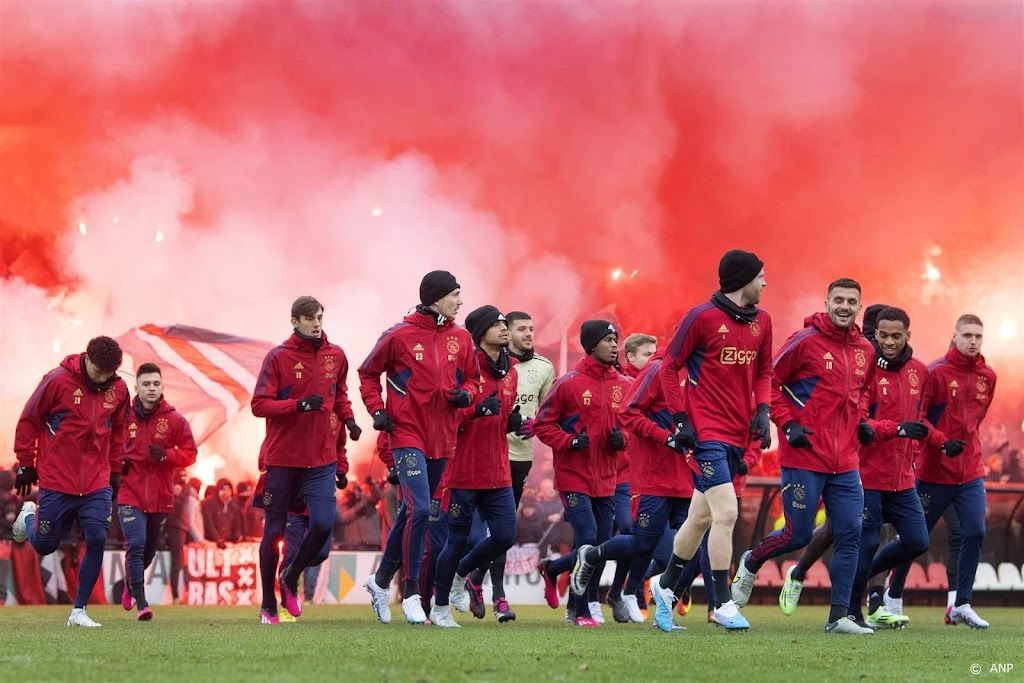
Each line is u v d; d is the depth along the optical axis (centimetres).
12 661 1286
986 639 1752
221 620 2181
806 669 1251
